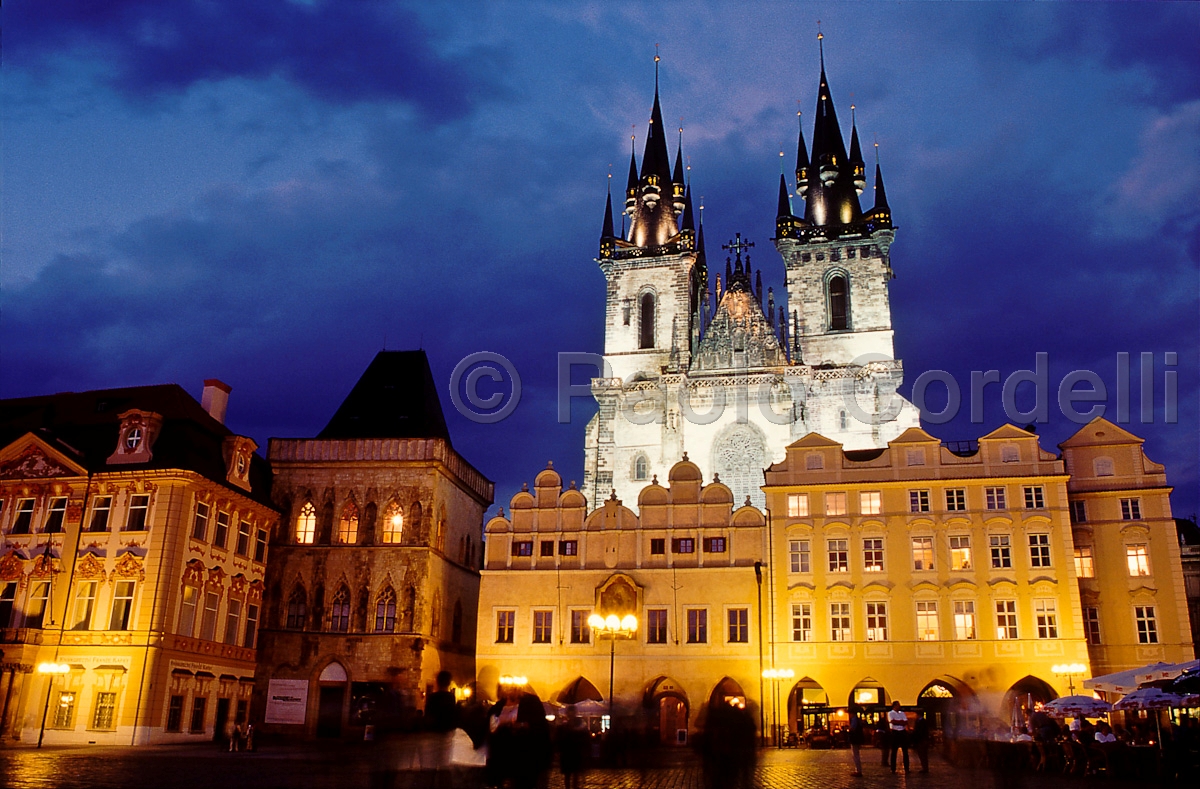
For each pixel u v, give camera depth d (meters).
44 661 52.88
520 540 65.12
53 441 57.59
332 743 57.03
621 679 61.09
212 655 57.38
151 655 52.09
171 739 53.12
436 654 65.38
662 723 60.47
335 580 63.88
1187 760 30.94
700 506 63.81
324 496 65.88
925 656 58.44
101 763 34.09
